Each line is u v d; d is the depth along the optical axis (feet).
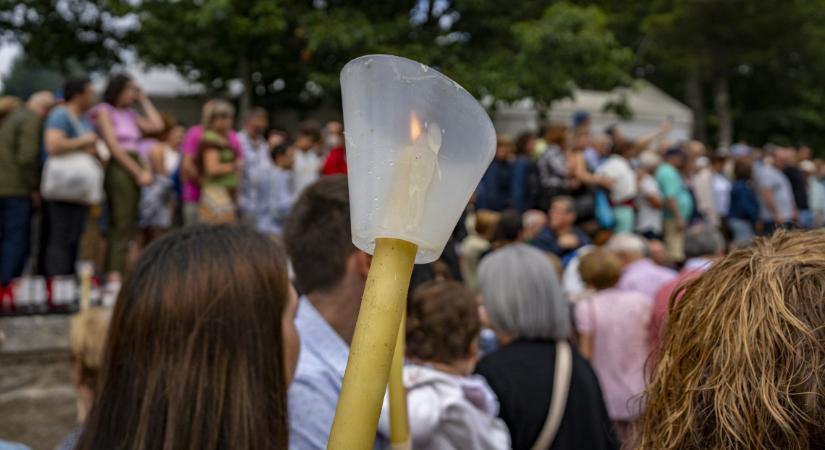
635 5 88.02
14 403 14.57
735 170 30.60
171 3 50.19
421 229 1.73
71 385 15.33
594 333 11.07
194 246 3.59
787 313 2.19
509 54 51.29
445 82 1.75
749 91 95.76
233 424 3.30
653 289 14.05
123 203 16.30
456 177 1.76
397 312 1.75
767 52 82.89
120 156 16.08
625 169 24.17
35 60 60.85
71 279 17.56
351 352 1.75
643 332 11.03
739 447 2.18
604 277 11.58
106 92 16.81
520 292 7.70
